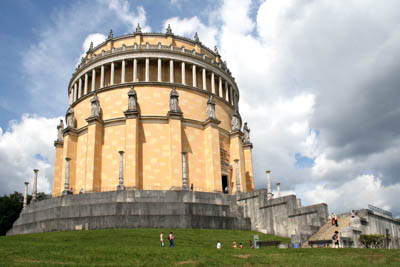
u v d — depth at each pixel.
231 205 49.16
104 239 34.62
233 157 63.31
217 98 65.50
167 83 59.88
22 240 34.47
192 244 34.25
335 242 33.22
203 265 22.27
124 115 57.88
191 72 64.94
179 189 52.34
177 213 43.81
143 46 62.53
